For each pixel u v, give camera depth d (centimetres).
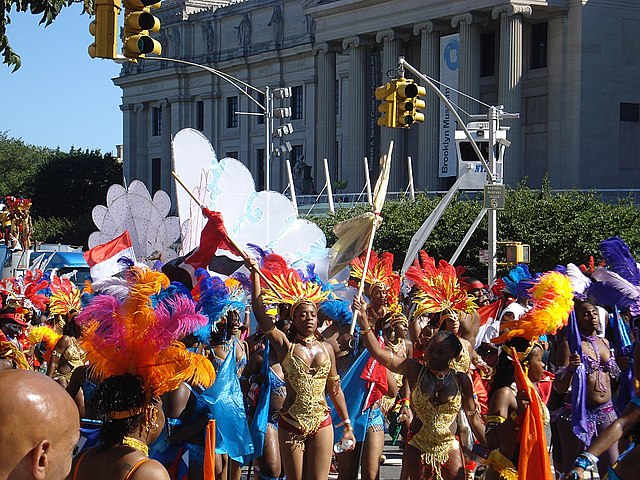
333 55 8425
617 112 7119
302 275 1084
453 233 4656
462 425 971
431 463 880
